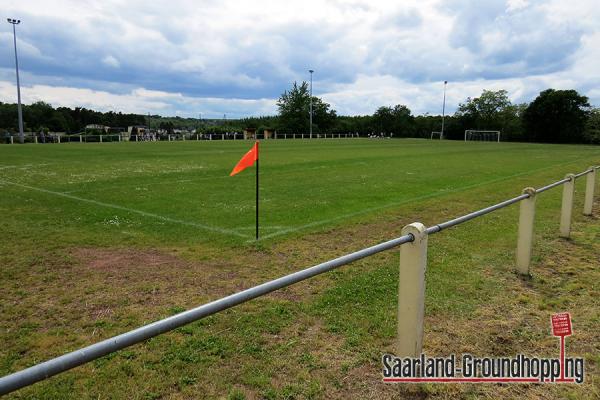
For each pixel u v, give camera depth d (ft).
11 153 82.84
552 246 21.62
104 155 79.36
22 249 19.25
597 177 54.44
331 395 9.30
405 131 295.28
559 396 9.65
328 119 297.12
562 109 216.33
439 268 17.72
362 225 25.41
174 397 9.03
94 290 14.70
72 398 8.89
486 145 158.81
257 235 21.53
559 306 14.34
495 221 26.94
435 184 44.32
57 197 33.06
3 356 10.52
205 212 27.99
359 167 60.39
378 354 10.94
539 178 51.88
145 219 25.68
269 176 48.42
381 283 15.83
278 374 9.96
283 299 14.17
